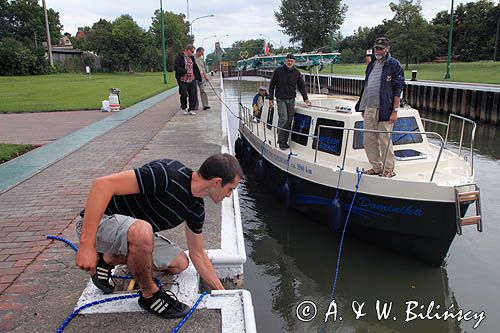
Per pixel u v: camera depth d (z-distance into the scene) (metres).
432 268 6.13
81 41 79.25
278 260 6.63
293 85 8.24
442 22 65.06
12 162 8.25
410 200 5.78
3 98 22.55
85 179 6.90
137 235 2.64
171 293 3.14
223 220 5.00
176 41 79.62
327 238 7.12
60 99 21.97
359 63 76.25
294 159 7.55
